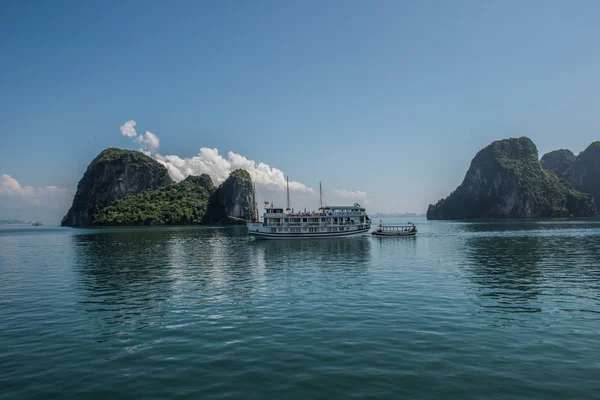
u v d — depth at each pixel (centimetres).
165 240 9588
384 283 3216
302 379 1366
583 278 3391
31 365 1538
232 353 1634
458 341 1744
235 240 9394
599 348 1648
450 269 4003
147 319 2203
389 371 1425
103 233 14262
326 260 4972
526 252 5634
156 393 1281
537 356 1561
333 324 2031
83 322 2156
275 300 2634
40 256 5881
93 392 1296
